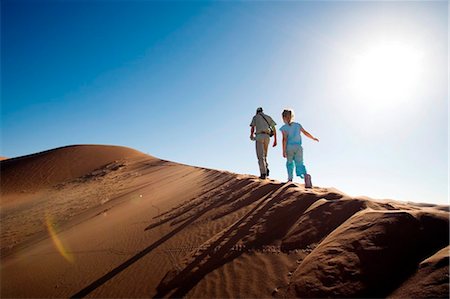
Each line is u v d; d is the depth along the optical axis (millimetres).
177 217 7766
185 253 4996
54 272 6844
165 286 4152
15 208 27344
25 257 9648
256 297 3164
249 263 3805
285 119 6418
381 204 3980
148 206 11688
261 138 7594
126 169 36219
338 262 2820
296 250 3637
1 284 7180
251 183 7473
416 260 2562
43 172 40219
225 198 7328
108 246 7512
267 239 4156
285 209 4645
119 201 16922
